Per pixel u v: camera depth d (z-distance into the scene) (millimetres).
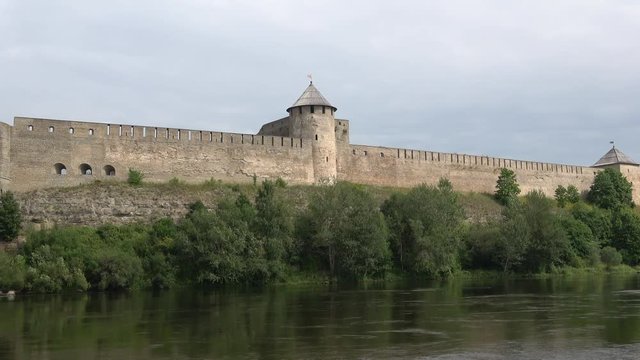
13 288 49469
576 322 31922
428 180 88375
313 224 62625
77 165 63594
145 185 65688
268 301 43531
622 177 106875
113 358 23750
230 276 55406
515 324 31375
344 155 81438
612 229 88000
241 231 57062
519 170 98688
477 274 69562
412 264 65625
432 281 63000
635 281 62281
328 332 29172
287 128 81438
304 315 35469
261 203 60438
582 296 45625
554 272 73188
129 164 66250
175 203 64062
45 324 32344
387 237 64750
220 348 25453
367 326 30969
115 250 54438
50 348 25750
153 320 33719
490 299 43750
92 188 62500
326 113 78188
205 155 70562
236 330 29984
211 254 54969
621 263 83250
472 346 25562
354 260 60938
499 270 72125
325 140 77688
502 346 25547
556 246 73125
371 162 83562
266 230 59125
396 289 53344
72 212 59812
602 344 25938
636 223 88000
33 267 50656
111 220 60719
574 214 87625
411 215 67062
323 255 63281
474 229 74625
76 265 51938
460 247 70062
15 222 55062
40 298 46500
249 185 72062
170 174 68250
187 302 43156
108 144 65500
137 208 62125
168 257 56469
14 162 60500
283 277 58875
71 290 51156
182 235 56469
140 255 56750
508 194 91625
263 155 73875
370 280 63156
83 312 37438
